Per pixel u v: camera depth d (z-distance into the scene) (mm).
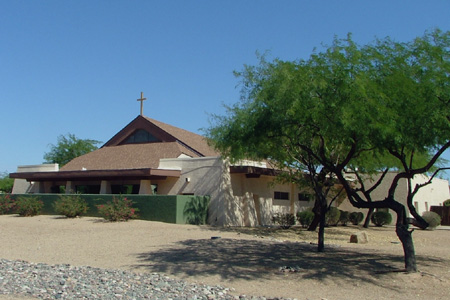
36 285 10922
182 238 19859
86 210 27609
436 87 11945
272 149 17672
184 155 31953
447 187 46969
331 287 11219
